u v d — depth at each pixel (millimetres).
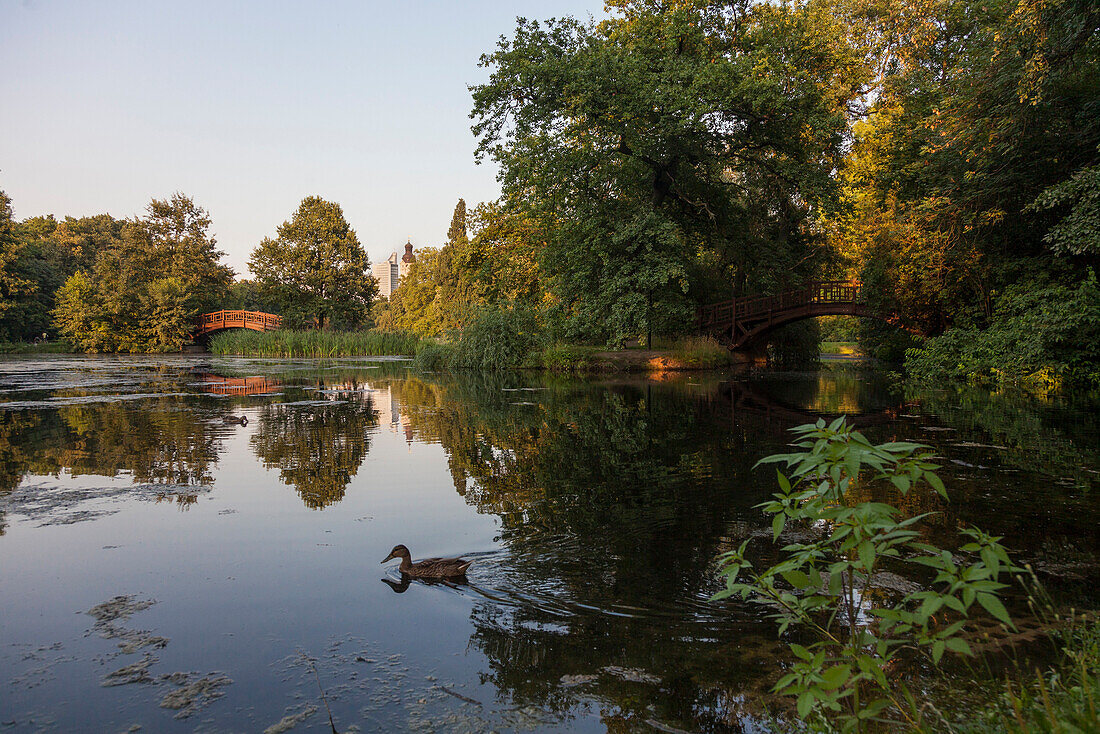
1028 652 3330
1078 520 5492
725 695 3094
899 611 2193
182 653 3633
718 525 5703
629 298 24391
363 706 3088
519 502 6617
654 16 24750
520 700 3109
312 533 5707
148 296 54156
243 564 4969
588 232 26516
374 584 4566
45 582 4637
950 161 17484
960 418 11516
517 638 3734
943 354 18797
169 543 5469
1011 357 16094
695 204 27578
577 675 3314
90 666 3492
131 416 13609
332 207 63938
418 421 12867
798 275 30516
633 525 5746
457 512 6301
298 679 3344
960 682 3104
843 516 2217
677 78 22656
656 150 25172
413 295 82688
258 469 8391
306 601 4289
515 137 24797
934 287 20203
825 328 63875
